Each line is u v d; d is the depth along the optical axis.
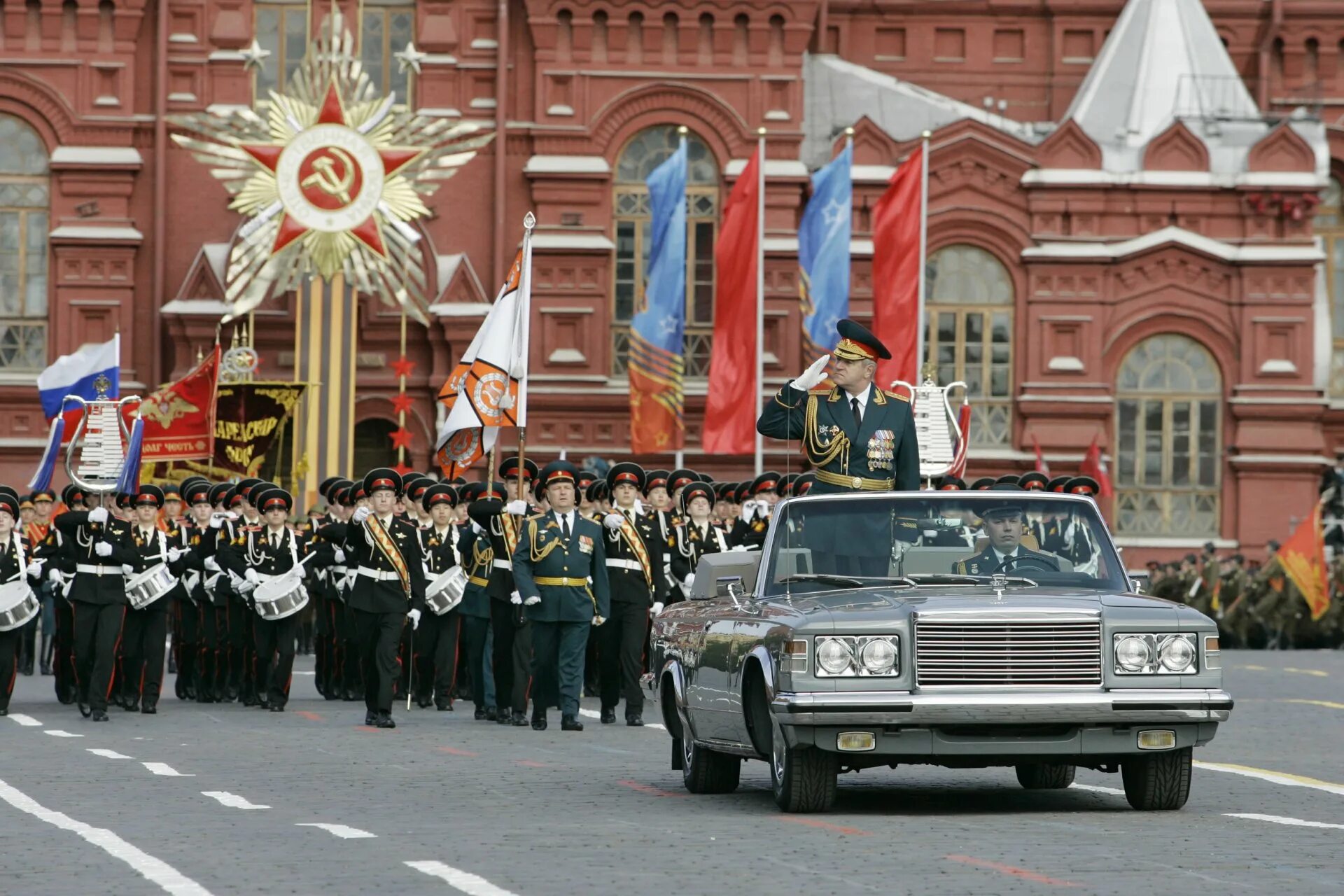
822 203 119.88
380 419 139.62
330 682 83.31
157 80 137.88
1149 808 42.38
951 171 140.38
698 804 44.19
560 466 65.19
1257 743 59.72
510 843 37.56
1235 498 140.88
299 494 129.88
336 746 59.47
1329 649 123.69
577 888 32.19
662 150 140.12
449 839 38.12
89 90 137.75
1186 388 141.12
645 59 139.50
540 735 63.94
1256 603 124.44
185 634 83.81
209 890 32.25
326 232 126.50
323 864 35.03
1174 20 147.25
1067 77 151.12
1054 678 39.78
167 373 137.50
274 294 126.62
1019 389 140.25
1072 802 44.41
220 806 43.78
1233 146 140.88
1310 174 139.75
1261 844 36.91
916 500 44.81
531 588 64.69
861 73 147.00
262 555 76.81
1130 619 40.16
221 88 138.38
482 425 76.00
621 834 38.75
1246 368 140.25
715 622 45.22
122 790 47.25
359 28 133.62
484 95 139.12
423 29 138.75
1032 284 139.62
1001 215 140.25
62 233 136.38
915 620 39.62
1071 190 140.00
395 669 67.06
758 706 42.22
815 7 139.62
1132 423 141.00
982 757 40.06
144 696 73.88
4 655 72.25
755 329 120.19
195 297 135.38
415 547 67.81
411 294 127.94
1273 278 140.25
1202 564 128.38
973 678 39.62
